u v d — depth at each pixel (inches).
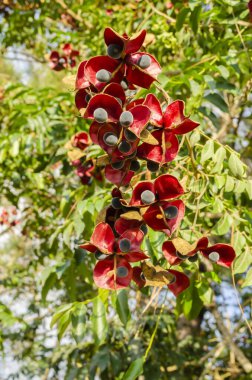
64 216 145.6
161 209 65.6
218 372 265.1
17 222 240.4
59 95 165.5
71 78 72.3
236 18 134.6
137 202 66.8
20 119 167.2
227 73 126.1
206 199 108.4
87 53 215.5
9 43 225.0
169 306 244.7
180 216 67.5
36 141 168.1
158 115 67.4
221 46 135.7
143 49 70.8
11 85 173.0
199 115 143.9
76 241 138.1
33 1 211.2
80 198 142.0
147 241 96.0
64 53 188.2
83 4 191.6
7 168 195.0
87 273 134.6
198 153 108.1
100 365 191.2
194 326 274.5
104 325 94.7
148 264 70.8
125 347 203.0
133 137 63.9
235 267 95.0
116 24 187.2
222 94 177.6
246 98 132.0
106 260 69.9
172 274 70.9
